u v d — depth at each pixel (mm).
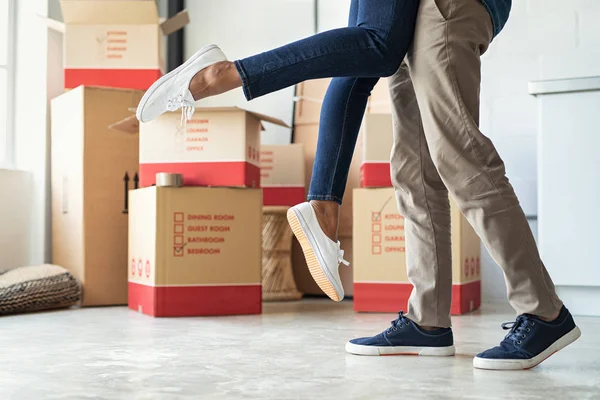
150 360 1860
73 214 3385
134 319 2809
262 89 1507
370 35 1530
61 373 1672
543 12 3568
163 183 2883
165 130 3002
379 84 3764
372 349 1915
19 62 3771
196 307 2906
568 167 2959
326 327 2570
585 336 2334
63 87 3752
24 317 2883
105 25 3443
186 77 1549
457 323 2703
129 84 3443
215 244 2938
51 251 3701
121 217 3375
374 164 3076
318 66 1499
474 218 1654
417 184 1865
